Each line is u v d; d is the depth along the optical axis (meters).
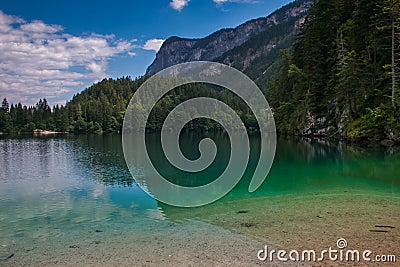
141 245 9.30
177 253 8.64
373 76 39.69
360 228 10.24
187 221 11.60
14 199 16.64
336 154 30.59
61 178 23.56
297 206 13.31
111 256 8.60
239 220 11.53
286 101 67.38
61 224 11.75
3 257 8.73
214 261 8.08
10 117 125.75
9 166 31.09
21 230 11.09
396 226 10.38
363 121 37.81
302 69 59.78
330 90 48.91
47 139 81.50
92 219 12.29
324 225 10.64
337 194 15.30
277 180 19.52
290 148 37.97
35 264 8.27
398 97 34.94
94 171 26.62
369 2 40.97
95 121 116.06
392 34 35.34
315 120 51.59
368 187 16.66
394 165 23.09
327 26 52.19
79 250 9.08
